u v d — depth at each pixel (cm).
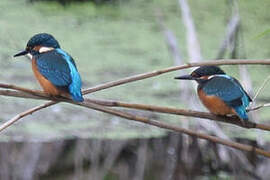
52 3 1812
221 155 1157
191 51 1152
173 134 1223
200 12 1764
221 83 750
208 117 732
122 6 1825
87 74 1422
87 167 1159
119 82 723
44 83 727
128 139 1209
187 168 1152
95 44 1587
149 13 1783
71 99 722
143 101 1314
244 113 723
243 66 1155
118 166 1170
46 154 1180
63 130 1216
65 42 1580
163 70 719
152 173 1152
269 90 1362
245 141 1177
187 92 1205
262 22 1630
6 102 1313
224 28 1659
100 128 1234
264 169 1138
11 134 1199
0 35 1591
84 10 1788
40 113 1283
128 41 1611
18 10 1764
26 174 1134
